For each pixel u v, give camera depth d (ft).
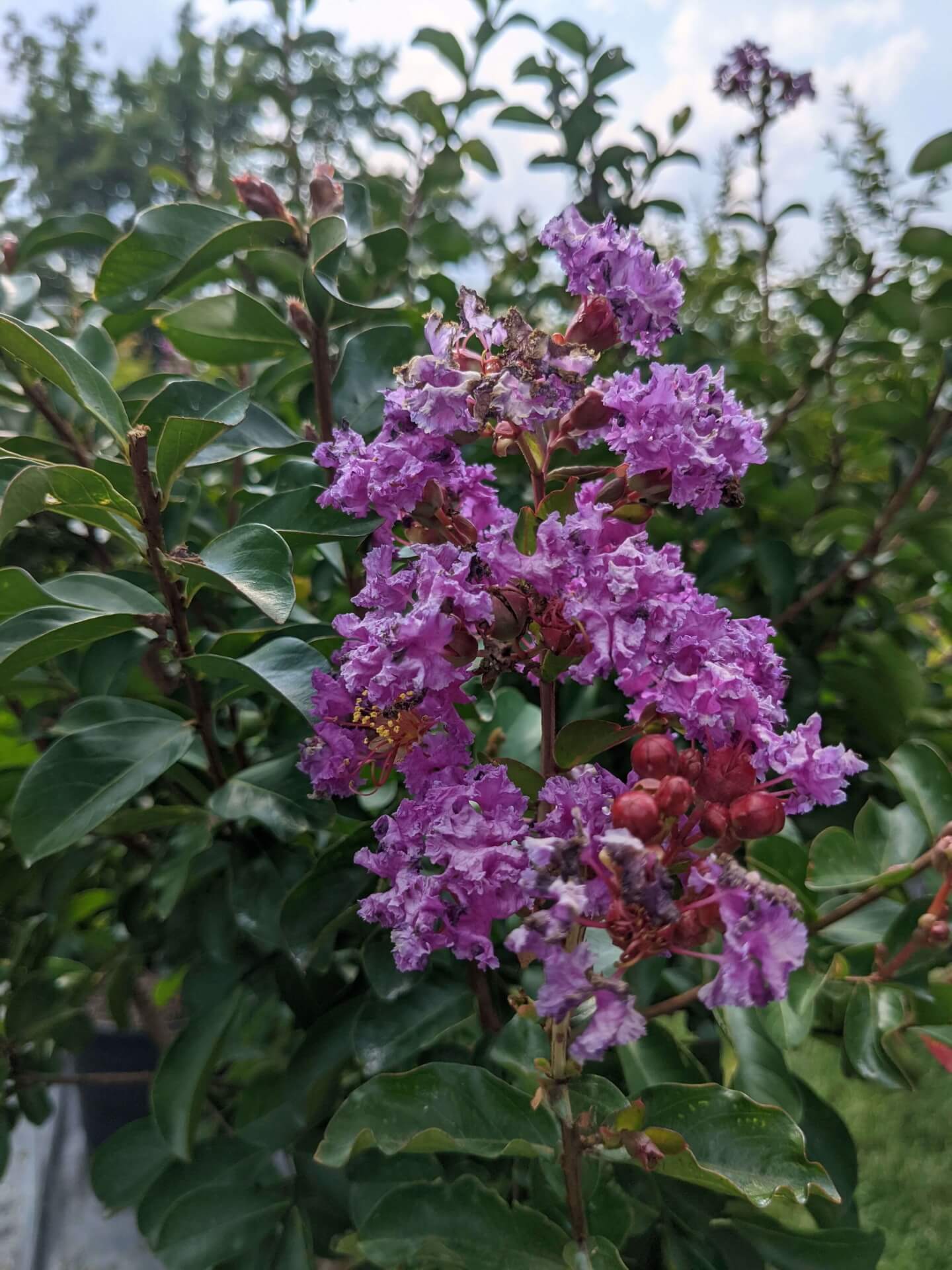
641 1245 1.14
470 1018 1.12
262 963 1.22
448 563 0.74
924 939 1.01
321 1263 1.54
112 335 1.31
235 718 1.33
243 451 1.11
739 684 0.69
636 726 0.79
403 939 0.71
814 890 1.16
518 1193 1.16
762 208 2.07
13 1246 1.88
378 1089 0.89
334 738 0.85
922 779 1.16
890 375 1.95
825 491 1.98
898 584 2.19
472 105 1.90
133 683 1.32
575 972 0.62
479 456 1.40
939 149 1.56
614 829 0.64
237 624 1.26
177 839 1.21
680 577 0.72
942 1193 2.06
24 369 1.28
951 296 1.60
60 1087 2.28
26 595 0.97
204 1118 1.63
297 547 1.09
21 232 1.80
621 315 0.81
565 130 1.84
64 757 0.97
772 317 2.37
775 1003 1.08
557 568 0.70
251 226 1.16
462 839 0.70
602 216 1.85
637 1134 0.76
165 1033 1.72
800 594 1.80
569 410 0.78
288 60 1.95
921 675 1.60
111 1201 1.32
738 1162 0.82
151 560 0.94
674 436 0.73
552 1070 0.82
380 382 1.24
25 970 1.52
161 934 1.42
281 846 1.15
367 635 0.78
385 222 1.88
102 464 1.01
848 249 1.91
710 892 0.66
